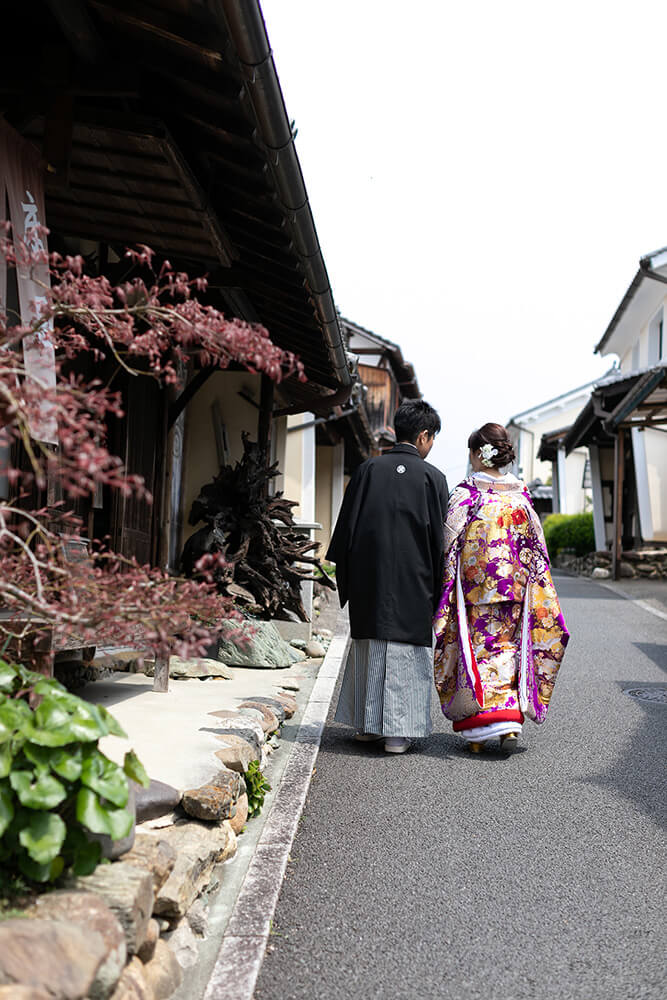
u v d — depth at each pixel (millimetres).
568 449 23375
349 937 2879
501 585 5246
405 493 5277
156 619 2355
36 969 1760
